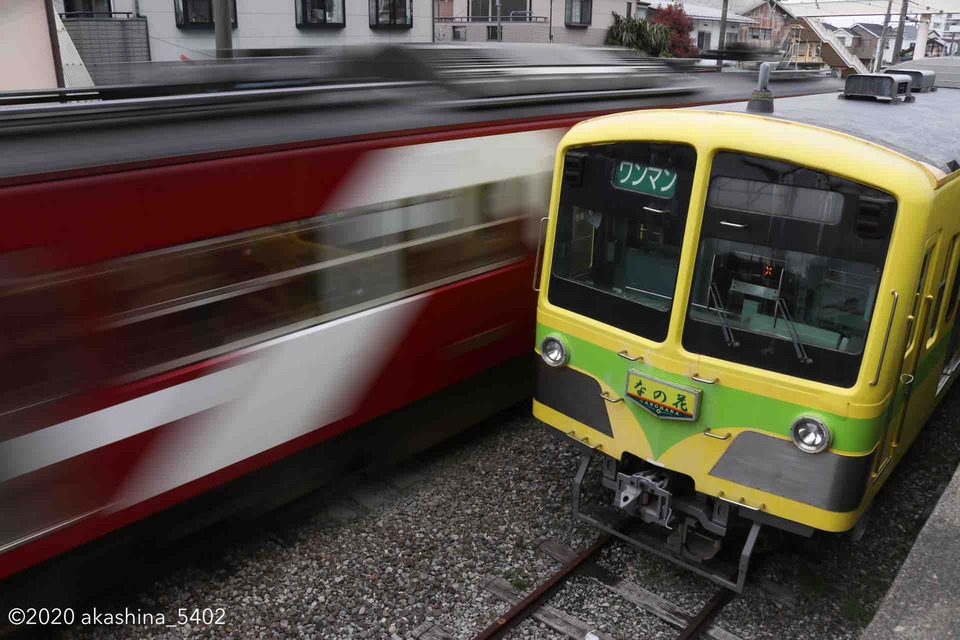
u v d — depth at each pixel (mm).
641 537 5742
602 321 5371
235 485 5574
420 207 6332
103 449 4758
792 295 4562
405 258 6312
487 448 7426
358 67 7133
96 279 4570
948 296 5434
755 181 4609
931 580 5008
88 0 18391
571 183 5457
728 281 4762
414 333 6500
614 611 5270
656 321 5066
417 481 6867
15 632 4727
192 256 4980
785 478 4676
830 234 4410
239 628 5148
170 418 5031
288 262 5508
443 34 27719
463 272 6867
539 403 5914
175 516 5281
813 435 4492
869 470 4602
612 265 5277
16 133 4559
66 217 4398
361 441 6391
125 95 6070
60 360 4492
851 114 5688
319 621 5199
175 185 4816
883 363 4324
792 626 5172
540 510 6371
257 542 6035
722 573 5508
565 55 8906
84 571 4945
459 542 5988
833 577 5633
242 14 19156
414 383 6621
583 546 5922
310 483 6098
